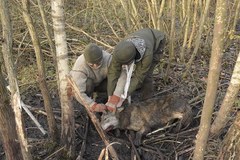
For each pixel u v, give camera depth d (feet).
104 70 11.32
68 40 17.12
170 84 14.21
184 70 14.97
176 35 16.30
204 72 14.89
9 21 7.20
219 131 9.95
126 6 14.60
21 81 14.46
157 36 11.63
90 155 10.87
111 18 17.93
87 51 10.29
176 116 11.48
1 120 7.29
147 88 12.66
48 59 15.69
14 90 7.13
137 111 11.39
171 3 13.99
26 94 13.70
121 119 11.27
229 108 9.29
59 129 11.59
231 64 15.10
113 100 10.89
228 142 8.48
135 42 10.46
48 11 17.01
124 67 10.60
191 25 16.10
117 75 10.85
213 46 6.03
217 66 6.11
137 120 11.38
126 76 10.81
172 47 14.03
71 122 10.00
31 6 16.87
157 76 14.53
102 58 10.81
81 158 10.45
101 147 11.14
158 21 14.66
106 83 12.12
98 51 10.38
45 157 10.61
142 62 10.68
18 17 16.58
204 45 16.14
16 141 7.65
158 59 12.09
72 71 10.92
